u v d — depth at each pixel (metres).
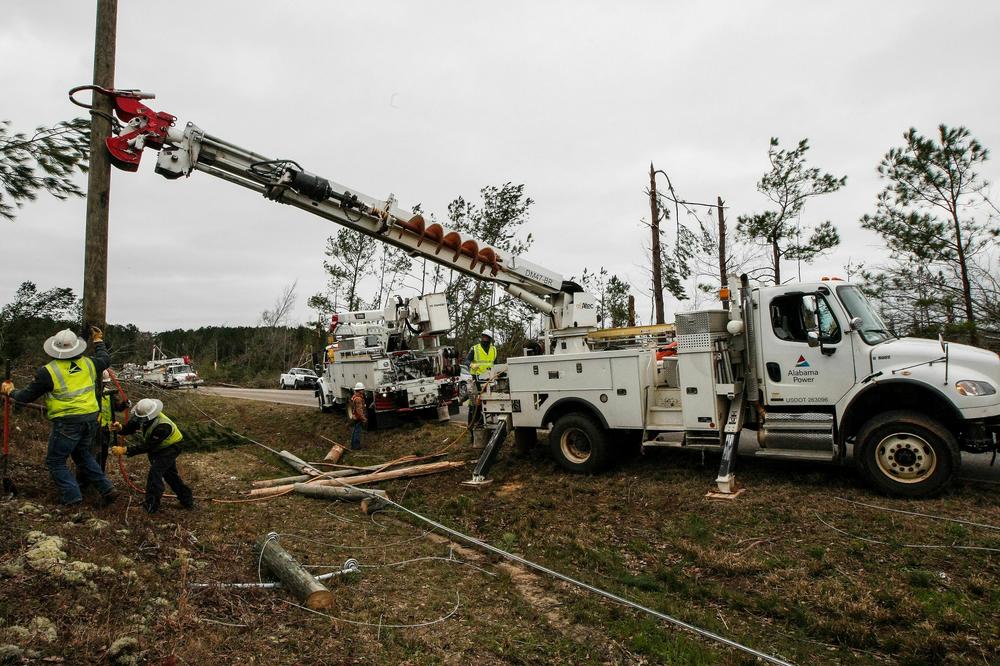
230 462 11.11
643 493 7.63
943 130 16.89
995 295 17.20
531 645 4.24
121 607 4.05
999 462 7.92
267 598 4.71
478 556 6.19
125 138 7.01
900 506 6.37
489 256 9.56
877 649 4.12
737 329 7.77
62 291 18.20
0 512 5.26
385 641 4.16
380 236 9.02
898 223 17.52
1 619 3.58
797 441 7.70
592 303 10.27
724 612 4.76
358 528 7.12
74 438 6.06
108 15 6.95
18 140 9.21
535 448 10.52
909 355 6.96
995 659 3.81
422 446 12.22
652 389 8.62
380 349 14.41
